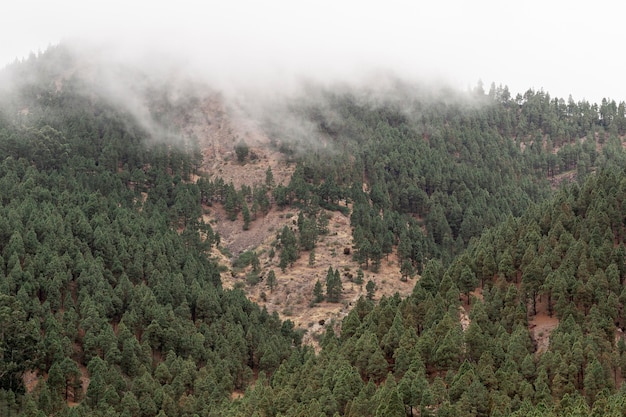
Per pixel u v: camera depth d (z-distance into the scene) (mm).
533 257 177375
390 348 161625
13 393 154875
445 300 173250
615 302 158250
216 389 170250
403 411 134375
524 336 154500
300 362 176750
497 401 136000
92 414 153750
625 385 136000
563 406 132875
